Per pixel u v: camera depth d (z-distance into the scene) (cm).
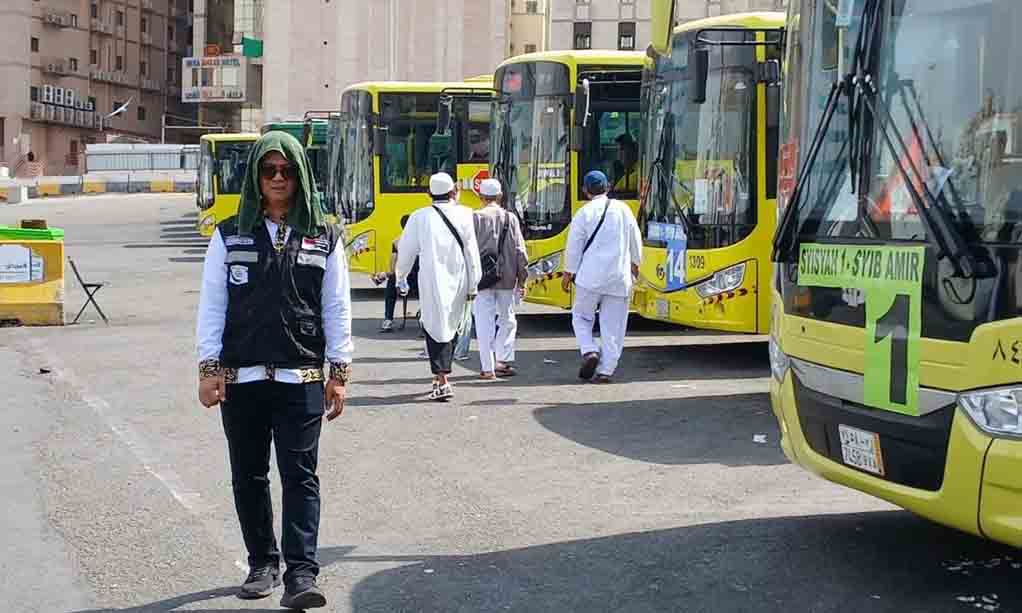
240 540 714
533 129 1711
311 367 582
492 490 833
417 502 802
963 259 513
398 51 6272
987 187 513
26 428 1024
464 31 6262
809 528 723
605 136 1683
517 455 938
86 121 9569
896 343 547
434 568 661
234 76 8550
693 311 1356
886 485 557
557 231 1677
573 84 1677
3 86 8900
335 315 590
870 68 587
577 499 806
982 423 505
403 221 2194
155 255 3259
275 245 578
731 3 5631
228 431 595
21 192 5997
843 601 594
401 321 1858
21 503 790
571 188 1667
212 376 577
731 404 1142
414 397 1188
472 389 1233
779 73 1302
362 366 1391
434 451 952
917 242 541
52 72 9250
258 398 584
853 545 686
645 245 1430
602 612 587
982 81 525
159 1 10431
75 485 839
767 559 662
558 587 624
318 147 3008
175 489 832
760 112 1318
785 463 904
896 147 562
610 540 708
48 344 1547
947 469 521
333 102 6328
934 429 526
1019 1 512
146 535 723
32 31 9062
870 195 576
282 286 575
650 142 1433
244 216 576
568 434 1012
